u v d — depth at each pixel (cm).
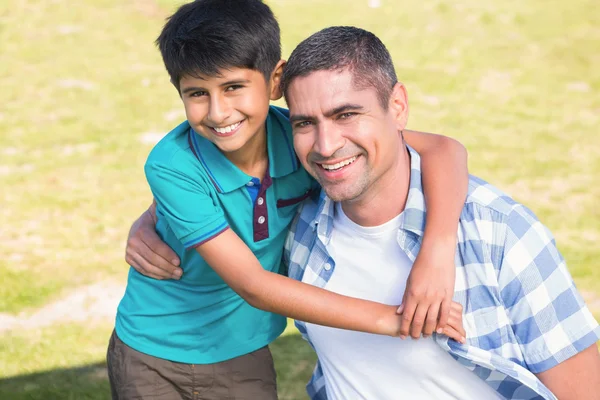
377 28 1105
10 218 604
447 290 199
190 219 235
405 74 959
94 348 429
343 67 198
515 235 203
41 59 989
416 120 827
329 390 237
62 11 1141
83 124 810
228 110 230
